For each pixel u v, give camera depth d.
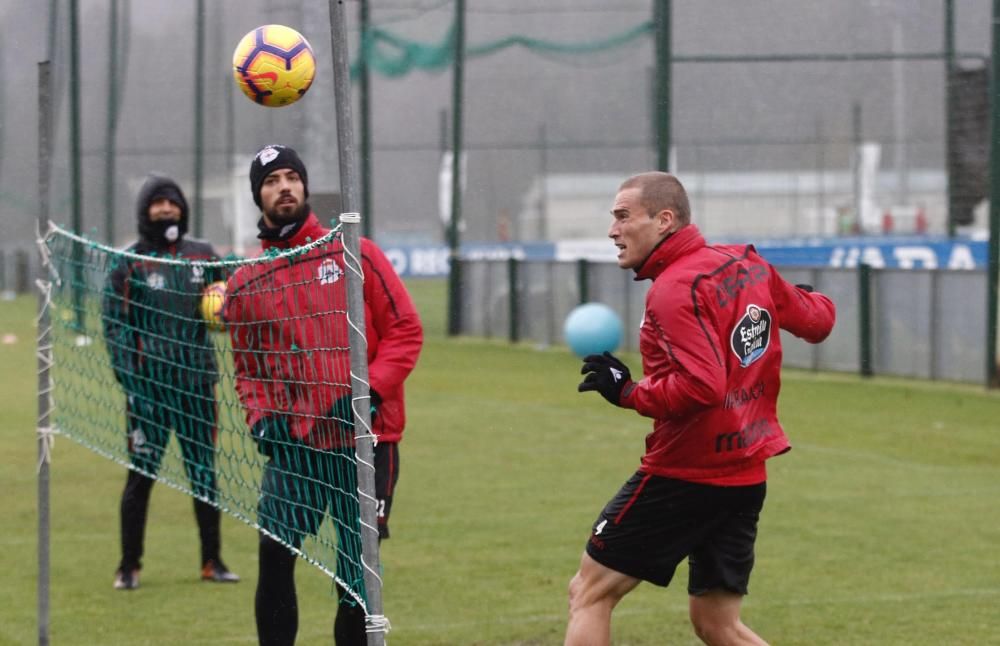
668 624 15.98
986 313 36.84
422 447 28.75
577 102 75.25
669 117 42.31
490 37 62.44
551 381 39.62
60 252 19.61
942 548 19.59
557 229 80.19
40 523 14.79
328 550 14.33
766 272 11.61
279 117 57.31
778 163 70.62
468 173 81.38
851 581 17.77
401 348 12.55
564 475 25.61
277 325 12.84
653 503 11.38
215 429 16.84
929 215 72.31
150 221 17.47
